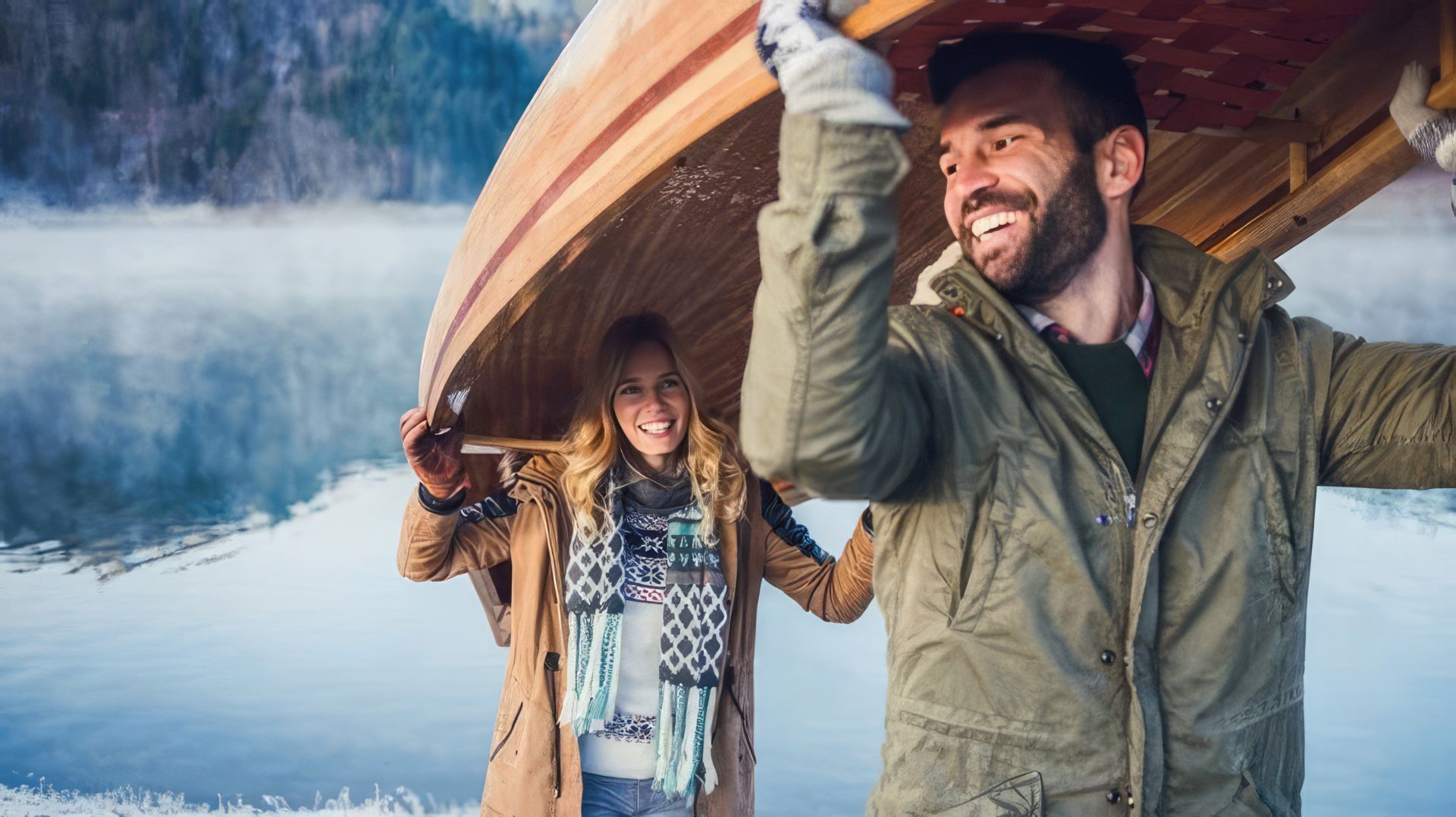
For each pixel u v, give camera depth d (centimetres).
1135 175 163
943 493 152
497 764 277
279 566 827
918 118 200
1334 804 427
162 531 936
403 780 477
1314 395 162
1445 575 685
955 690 150
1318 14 173
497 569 363
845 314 128
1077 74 161
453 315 265
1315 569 710
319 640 659
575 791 267
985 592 149
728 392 316
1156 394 154
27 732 528
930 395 153
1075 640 147
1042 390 153
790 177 126
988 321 157
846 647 621
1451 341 1147
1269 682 154
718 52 163
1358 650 581
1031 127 160
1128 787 146
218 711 550
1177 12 168
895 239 128
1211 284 157
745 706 281
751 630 285
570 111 206
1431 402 159
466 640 658
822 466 134
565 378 287
